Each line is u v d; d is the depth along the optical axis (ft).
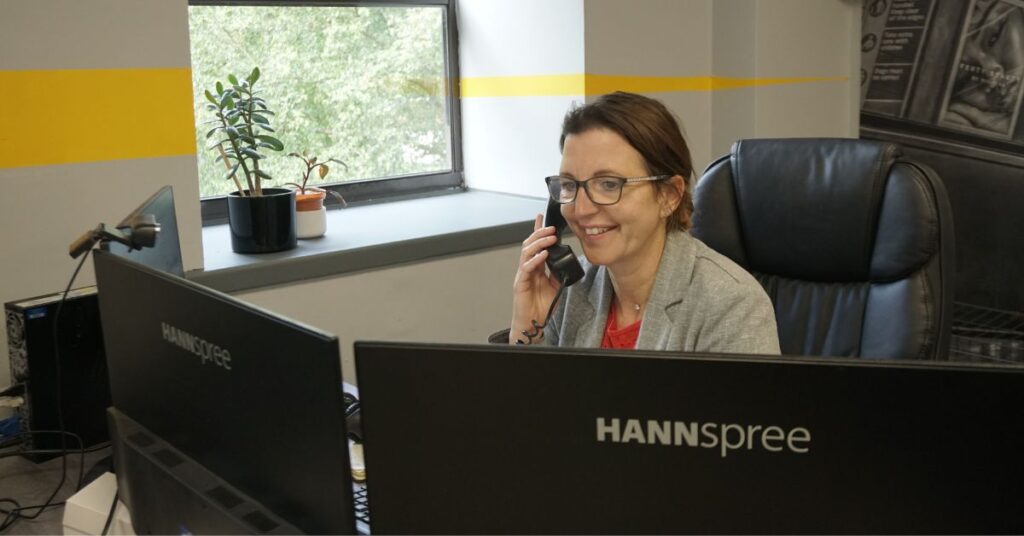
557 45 9.92
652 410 2.41
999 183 9.80
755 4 10.27
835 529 2.37
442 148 11.12
